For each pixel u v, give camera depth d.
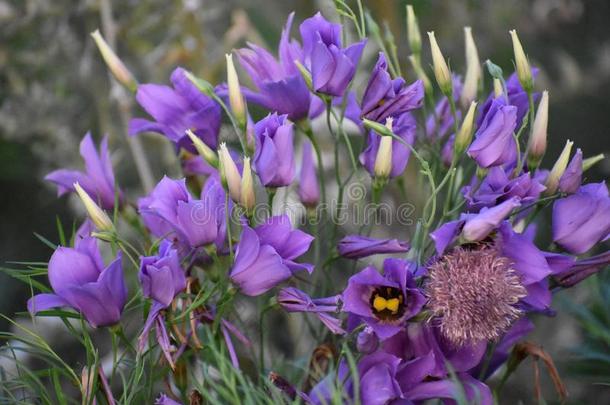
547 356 1.26
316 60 1.23
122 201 1.32
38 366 1.70
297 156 1.73
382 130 1.21
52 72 1.91
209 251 1.22
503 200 1.22
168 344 1.21
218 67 1.90
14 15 1.85
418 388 1.22
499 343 1.28
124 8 1.88
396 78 1.25
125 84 1.32
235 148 1.55
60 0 1.87
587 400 1.61
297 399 1.20
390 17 1.77
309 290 1.37
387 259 1.20
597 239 1.24
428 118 1.42
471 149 1.21
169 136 1.30
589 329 1.40
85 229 1.30
